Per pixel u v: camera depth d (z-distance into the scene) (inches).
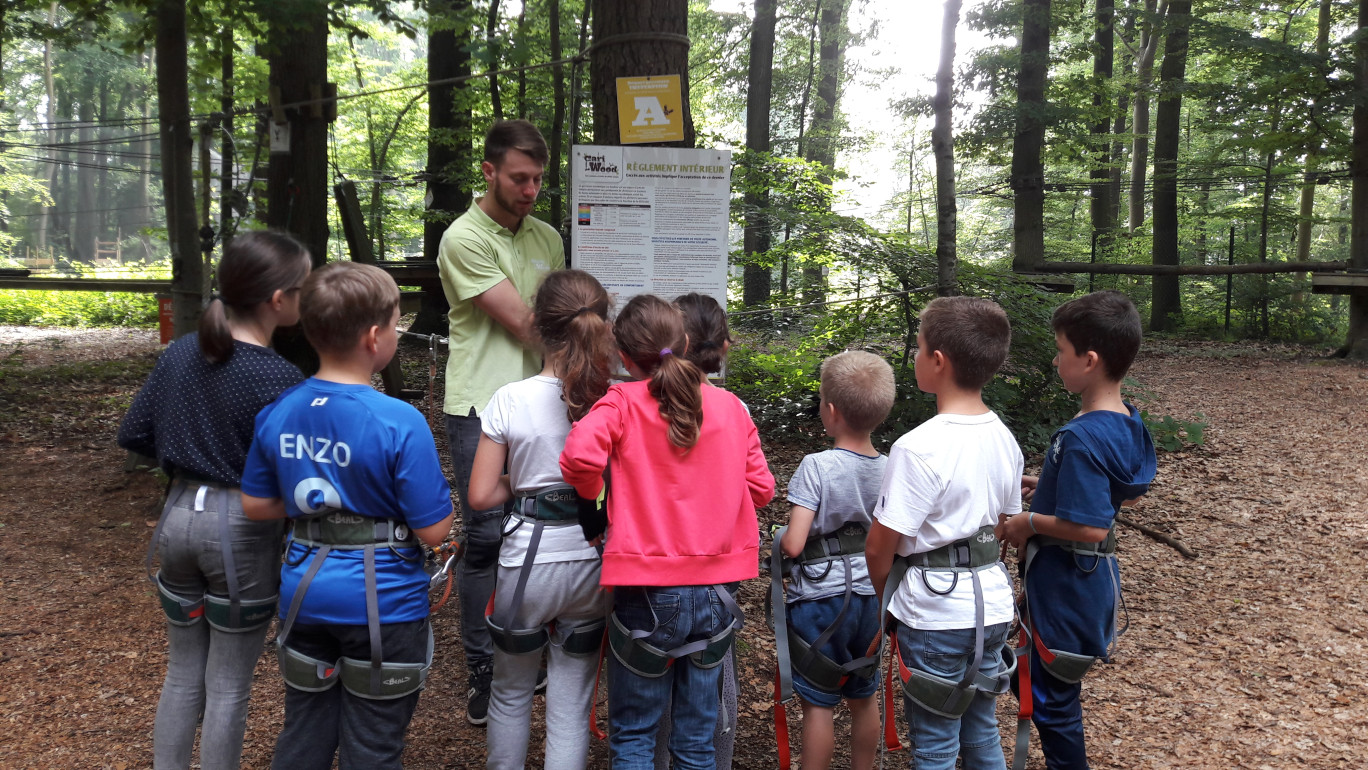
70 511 209.8
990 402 270.8
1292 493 251.8
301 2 263.6
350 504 83.2
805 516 99.8
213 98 391.5
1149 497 248.8
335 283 84.2
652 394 86.7
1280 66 540.7
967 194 708.7
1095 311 94.5
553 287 95.4
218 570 90.7
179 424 90.4
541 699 130.7
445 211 505.4
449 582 94.3
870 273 291.1
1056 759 98.1
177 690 94.7
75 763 112.0
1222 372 458.9
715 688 89.9
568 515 93.7
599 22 147.7
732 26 820.6
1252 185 881.5
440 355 438.0
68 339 574.9
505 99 499.8
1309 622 168.1
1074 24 684.1
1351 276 497.7
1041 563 97.0
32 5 296.7
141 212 1898.4
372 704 85.0
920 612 87.7
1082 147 706.2
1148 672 148.6
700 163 136.3
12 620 152.6
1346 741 125.3
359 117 885.8
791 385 300.4
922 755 89.0
